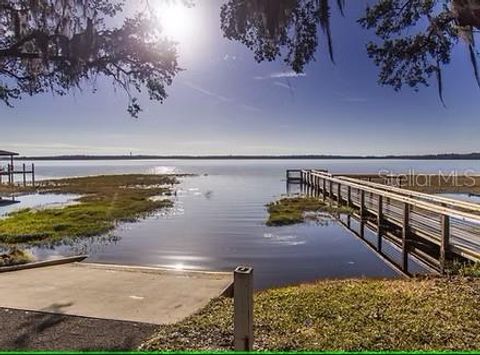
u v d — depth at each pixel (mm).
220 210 18781
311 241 11617
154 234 12805
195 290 5125
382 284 5883
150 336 3623
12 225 13859
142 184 38031
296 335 3668
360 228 13461
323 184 23812
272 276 8070
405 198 9984
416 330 3758
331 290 5469
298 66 3896
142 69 4500
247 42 3938
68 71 4348
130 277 5793
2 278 5711
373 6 4398
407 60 4602
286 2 3381
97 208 18578
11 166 35875
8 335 3627
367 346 3359
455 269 7094
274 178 49688
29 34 4285
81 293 4961
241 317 2855
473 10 2969
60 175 60688
